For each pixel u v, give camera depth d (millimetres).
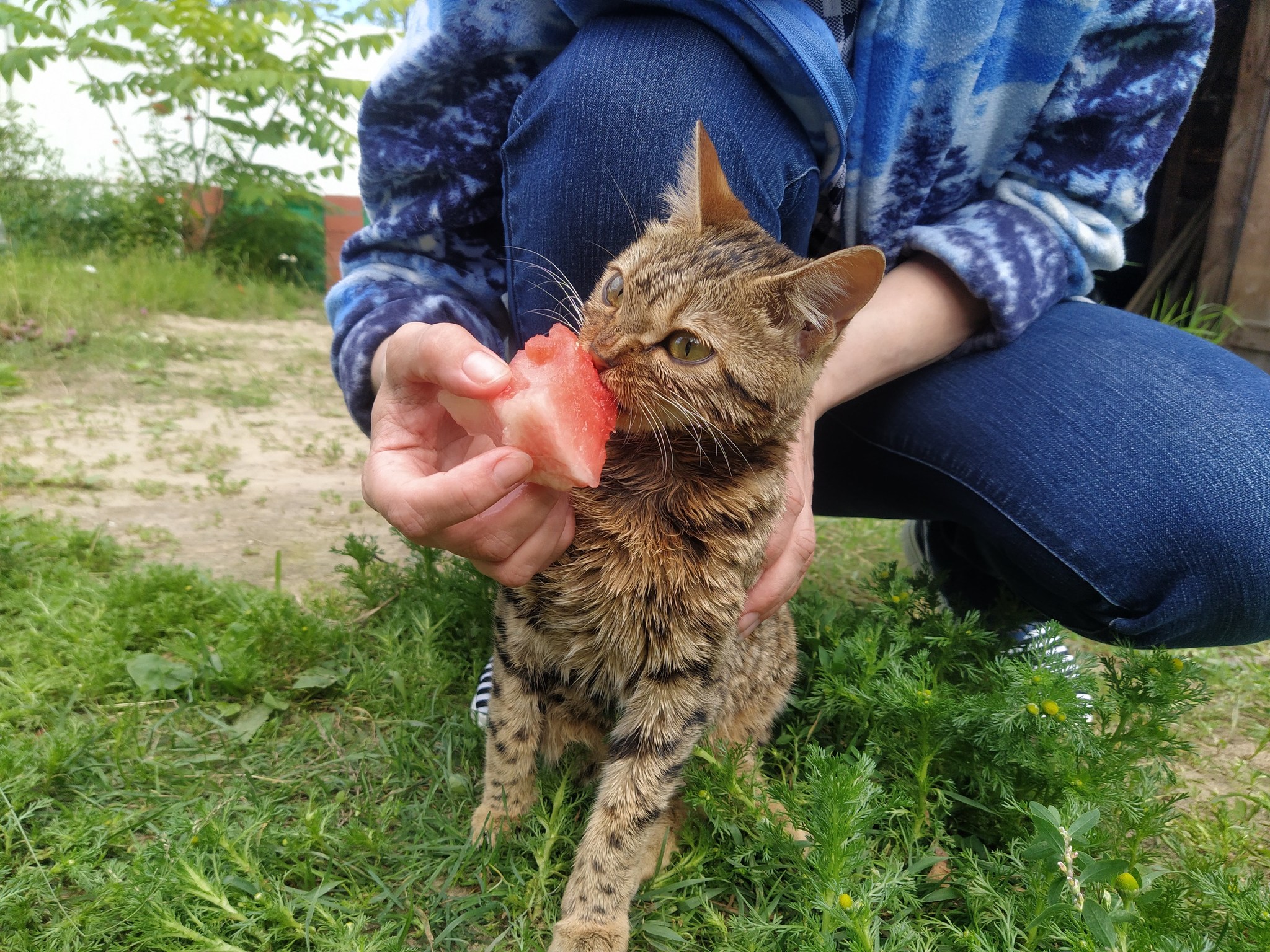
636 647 365
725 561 357
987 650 465
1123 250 505
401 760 404
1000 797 381
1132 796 361
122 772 376
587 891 340
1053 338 491
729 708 414
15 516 617
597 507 358
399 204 480
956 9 427
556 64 424
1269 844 418
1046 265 473
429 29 435
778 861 351
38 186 1909
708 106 410
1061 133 479
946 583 599
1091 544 438
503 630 384
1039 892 317
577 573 359
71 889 326
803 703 448
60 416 928
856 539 751
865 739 433
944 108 451
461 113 454
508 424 292
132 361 1168
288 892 326
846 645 446
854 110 453
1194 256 1150
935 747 379
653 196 415
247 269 2041
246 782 384
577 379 315
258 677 454
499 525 323
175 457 839
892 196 473
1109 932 280
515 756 381
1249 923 305
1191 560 421
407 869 346
